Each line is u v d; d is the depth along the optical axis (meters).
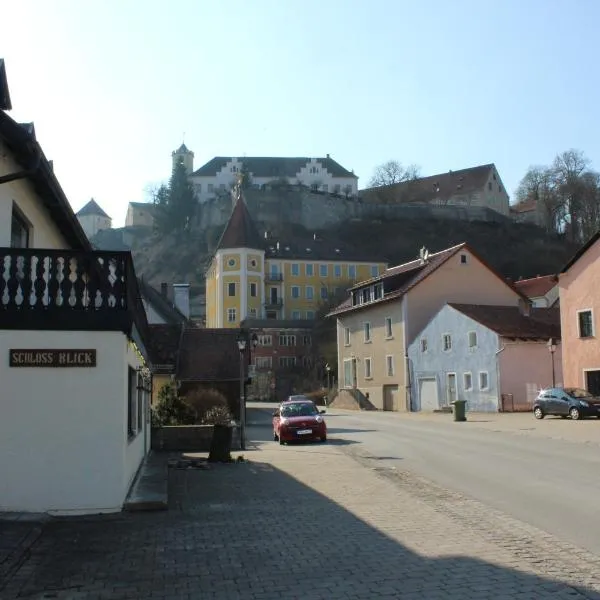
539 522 9.03
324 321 87.31
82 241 15.66
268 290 104.00
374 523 9.23
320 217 133.25
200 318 120.81
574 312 35.91
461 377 42.94
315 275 106.31
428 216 133.88
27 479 9.79
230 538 8.41
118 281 10.34
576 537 8.09
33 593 6.16
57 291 10.19
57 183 11.82
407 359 49.75
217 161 146.50
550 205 126.81
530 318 44.00
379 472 15.02
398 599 5.86
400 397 50.84
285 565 7.09
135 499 10.42
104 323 10.19
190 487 13.12
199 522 9.43
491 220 132.12
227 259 98.00
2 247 10.21
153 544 8.09
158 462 16.41
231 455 19.38
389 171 150.62
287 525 9.20
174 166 150.25
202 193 143.75
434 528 8.79
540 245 119.12
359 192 149.00
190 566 7.08
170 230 139.00
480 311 43.59
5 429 9.81
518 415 35.53
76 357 10.06
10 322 9.98
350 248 115.31
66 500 9.85
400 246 124.69
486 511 9.92
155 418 24.06
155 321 56.00
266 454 20.14
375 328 55.31
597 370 34.31
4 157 10.52
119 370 10.16
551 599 5.74
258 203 132.25
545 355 39.88
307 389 80.12
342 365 62.22
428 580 6.41
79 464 9.93
